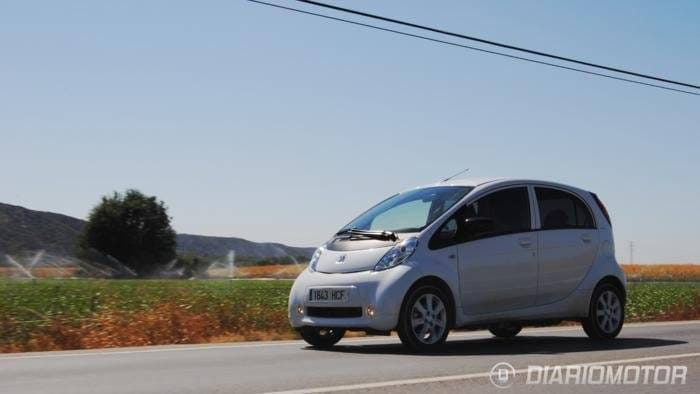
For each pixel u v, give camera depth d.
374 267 9.62
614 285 11.41
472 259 10.04
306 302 10.00
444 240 9.91
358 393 6.59
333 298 9.73
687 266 87.94
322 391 6.64
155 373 7.75
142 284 36.44
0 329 12.77
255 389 6.74
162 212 92.88
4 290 26.81
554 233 10.84
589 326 11.15
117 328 12.77
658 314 19.56
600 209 11.52
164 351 9.86
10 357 9.21
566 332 13.02
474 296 10.04
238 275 83.31
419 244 9.74
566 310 10.88
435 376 7.46
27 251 139.12
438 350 9.77
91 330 12.73
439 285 9.80
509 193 10.64
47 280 48.69
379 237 9.90
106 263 90.75
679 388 6.94
